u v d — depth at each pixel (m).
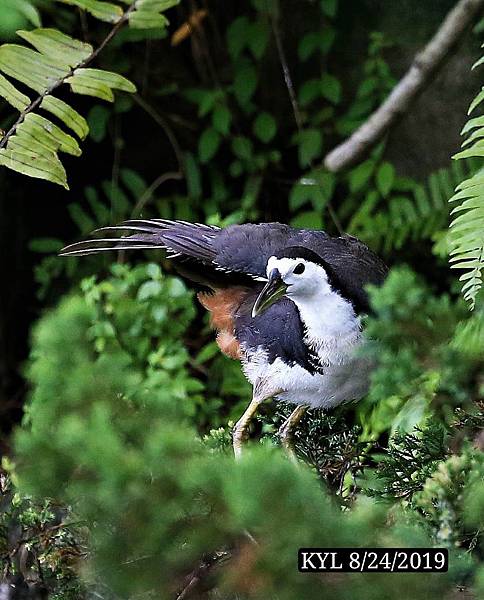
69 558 4.32
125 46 10.27
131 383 3.35
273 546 2.61
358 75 10.11
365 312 5.66
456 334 3.29
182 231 6.36
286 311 5.84
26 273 10.89
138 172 10.74
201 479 2.71
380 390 3.32
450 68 9.49
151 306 8.40
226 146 10.61
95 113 10.03
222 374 9.09
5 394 10.76
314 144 9.94
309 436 5.84
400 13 9.80
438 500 3.27
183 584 3.41
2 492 4.97
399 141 9.82
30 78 5.79
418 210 9.37
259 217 10.63
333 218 9.80
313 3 10.06
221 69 10.53
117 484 2.79
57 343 3.63
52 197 10.74
